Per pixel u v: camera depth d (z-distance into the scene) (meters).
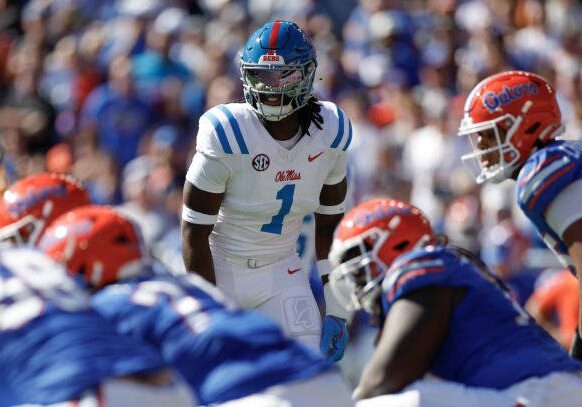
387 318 13.04
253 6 41.22
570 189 14.14
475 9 39.34
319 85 35.03
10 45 41.59
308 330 16.83
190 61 38.28
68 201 14.65
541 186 14.23
